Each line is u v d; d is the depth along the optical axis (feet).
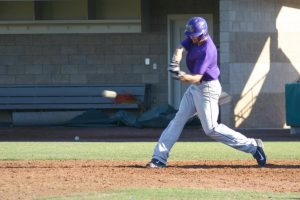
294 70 235.20
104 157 131.23
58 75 253.85
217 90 105.60
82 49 253.24
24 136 198.39
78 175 99.19
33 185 90.12
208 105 105.70
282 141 173.78
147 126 227.20
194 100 106.42
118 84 250.37
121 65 252.42
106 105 246.47
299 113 194.70
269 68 225.97
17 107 248.93
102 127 233.76
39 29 253.03
